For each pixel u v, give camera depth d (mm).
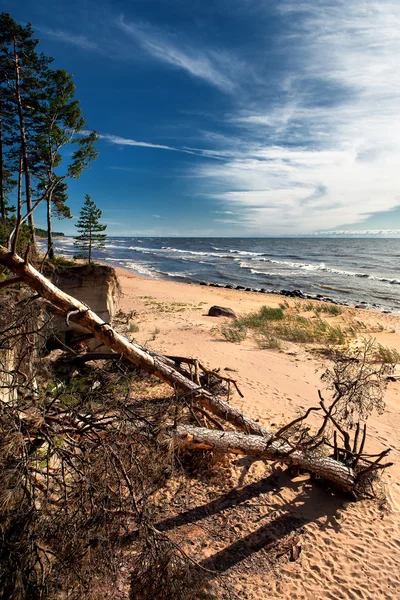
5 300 4934
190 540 4184
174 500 4785
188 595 2771
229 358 11242
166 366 6047
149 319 16516
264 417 7438
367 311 22438
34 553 2621
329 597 3604
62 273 8312
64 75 15578
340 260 65000
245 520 4570
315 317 19062
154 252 86000
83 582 2680
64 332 8070
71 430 3531
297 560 4031
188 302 22953
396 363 11391
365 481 5234
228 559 3977
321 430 5023
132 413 3773
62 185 15836
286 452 5082
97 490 2918
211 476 5320
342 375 5984
